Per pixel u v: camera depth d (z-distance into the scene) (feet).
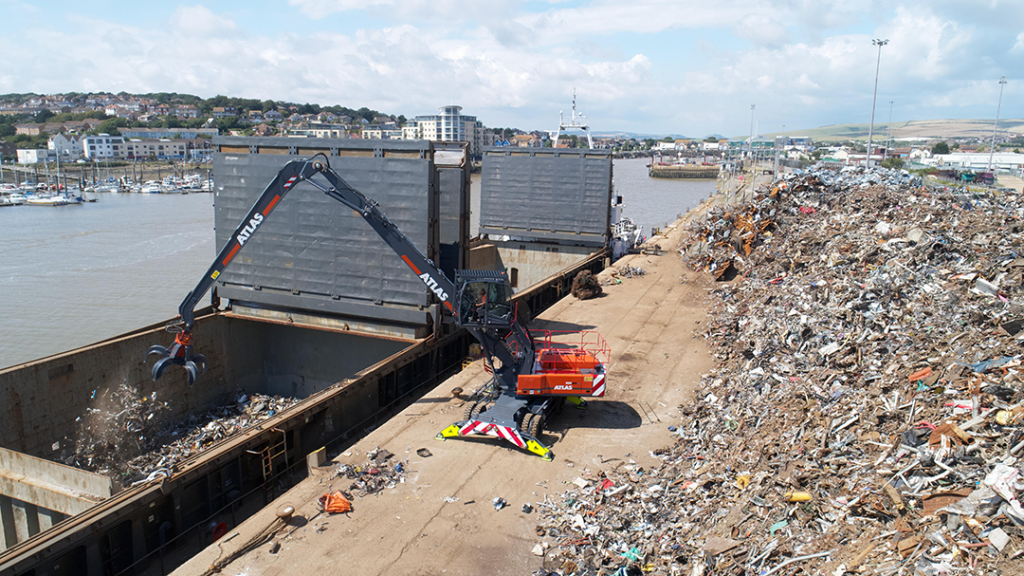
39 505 42.78
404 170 63.36
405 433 48.16
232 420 69.92
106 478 40.04
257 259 71.00
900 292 51.62
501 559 33.47
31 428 53.57
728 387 53.26
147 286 145.69
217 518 44.32
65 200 337.31
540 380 46.75
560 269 120.16
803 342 52.44
